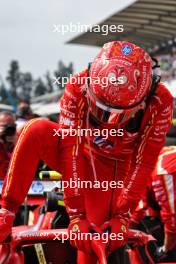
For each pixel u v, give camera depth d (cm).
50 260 805
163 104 732
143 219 1131
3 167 1254
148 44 3091
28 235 745
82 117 737
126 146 768
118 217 725
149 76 698
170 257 1019
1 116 1272
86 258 730
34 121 729
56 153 739
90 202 754
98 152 766
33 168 725
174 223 970
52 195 891
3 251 730
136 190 738
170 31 2836
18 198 728
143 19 2720
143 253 891
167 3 2469
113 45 696
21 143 720
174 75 2836
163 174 961
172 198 963
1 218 722
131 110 689
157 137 743
